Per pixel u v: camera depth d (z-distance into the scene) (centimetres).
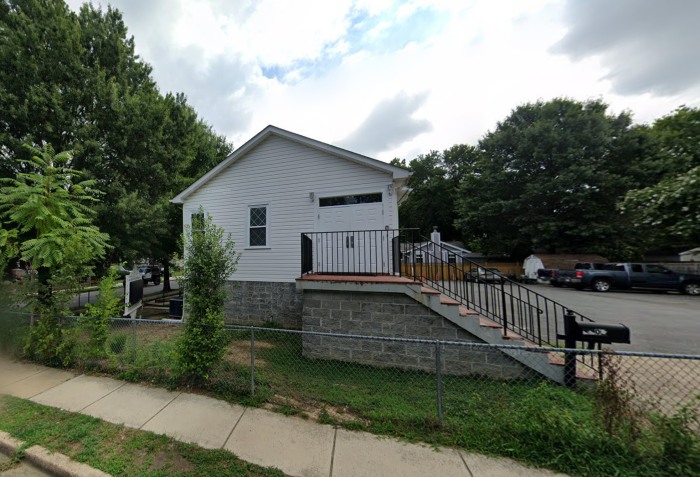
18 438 257
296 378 411
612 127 2045
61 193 522
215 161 1712
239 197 830
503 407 279
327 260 706
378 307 477
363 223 719
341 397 345
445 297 487
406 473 216
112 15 1091
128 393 349
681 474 201
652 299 1148
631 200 1009
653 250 1858
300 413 305
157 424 281
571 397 315
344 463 228
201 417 296
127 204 907
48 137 842
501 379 416
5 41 783
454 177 3133
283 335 657
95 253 521
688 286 1245
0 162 761
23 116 773
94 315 429
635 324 733
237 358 499
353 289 482
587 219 1861
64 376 401
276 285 780
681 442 211
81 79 895
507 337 422
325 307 504
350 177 737
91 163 886
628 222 1731
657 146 1809
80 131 859
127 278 761
